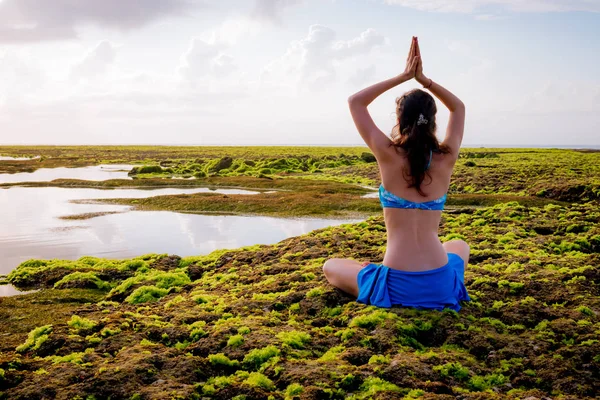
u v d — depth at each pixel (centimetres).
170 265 1178
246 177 4375
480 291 720
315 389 444
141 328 638
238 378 484
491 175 3603
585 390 444
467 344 537
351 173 4750
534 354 516
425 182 536
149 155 10612
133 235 1786
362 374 470
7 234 1800
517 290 721
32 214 2311
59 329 647
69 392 455
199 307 733
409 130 524
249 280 905
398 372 470
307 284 789
